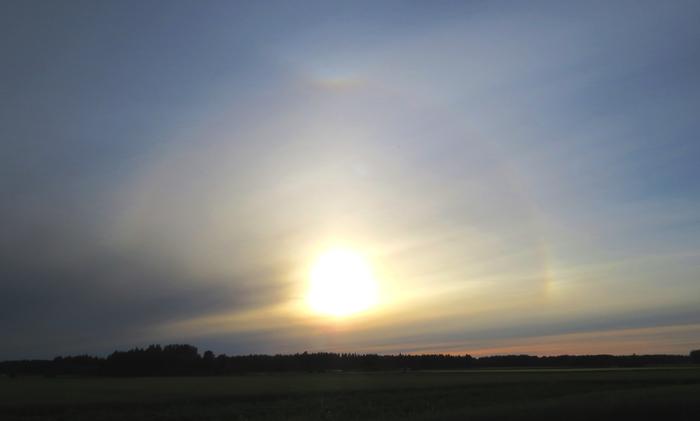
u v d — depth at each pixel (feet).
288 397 207.92
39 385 305.73
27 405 174.50
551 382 253.24
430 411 146.20
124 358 546.26
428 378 336.90
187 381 352.90
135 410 167.94
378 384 276.00
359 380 331.36
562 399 124.88
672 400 106.52
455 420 99.30
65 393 226.38
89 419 150.41
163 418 150.41
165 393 222.69
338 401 190.90
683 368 433.07
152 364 542.98
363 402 185.47
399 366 647.15
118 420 148.05
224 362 579.07
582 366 581.53
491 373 410.93
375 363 645.92
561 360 634.02
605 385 229.04
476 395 198.70
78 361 589.73
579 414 99.71
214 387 268.62
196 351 581.53
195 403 187.01
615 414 98.94
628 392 133.49
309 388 251.39
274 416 151.64
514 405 119.85
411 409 160.97
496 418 98.89
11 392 233.96
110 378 441.68
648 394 120.67
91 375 529.86
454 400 182.80
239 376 468.75
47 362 574.97
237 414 156.97
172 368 547.08
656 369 406.21
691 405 101.50
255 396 206.90
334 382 309.83
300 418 144.36
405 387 247.50
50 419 151.12
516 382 261.85
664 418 95.55
